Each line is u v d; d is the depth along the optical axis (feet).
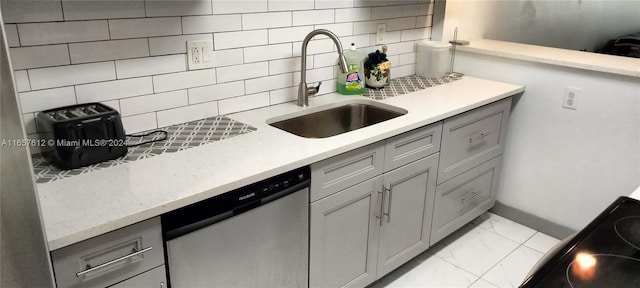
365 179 6.31
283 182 5.24
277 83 7.22
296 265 5.86
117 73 5.54
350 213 6.34
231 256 5.05
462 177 8.25
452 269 8.04
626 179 7.91
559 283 3.17
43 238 3.32
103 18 5.27
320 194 5.77
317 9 7.39
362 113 7.86
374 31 8.41
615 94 7.69
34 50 4.89
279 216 5.38
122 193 4.37
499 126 8.76
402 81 8.96
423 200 7.54
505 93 8.25
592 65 7.73
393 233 7.22
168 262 4.55
